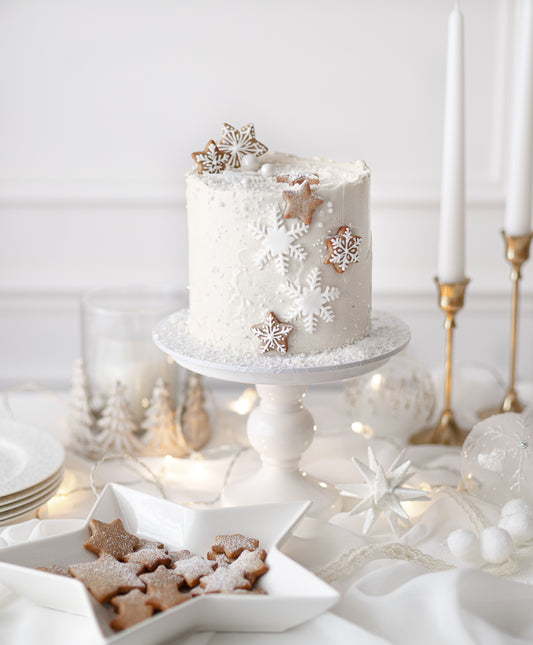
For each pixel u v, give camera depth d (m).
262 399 0.97
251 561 0.80
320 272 0.87
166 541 0.85
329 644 0.75
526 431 0.93
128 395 1.10
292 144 1.60
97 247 1.67
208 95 1.57
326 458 1.09
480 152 1.59
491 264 1.65
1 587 0.82
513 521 0.87
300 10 1.52
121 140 1.60
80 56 1.55
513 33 1.51
